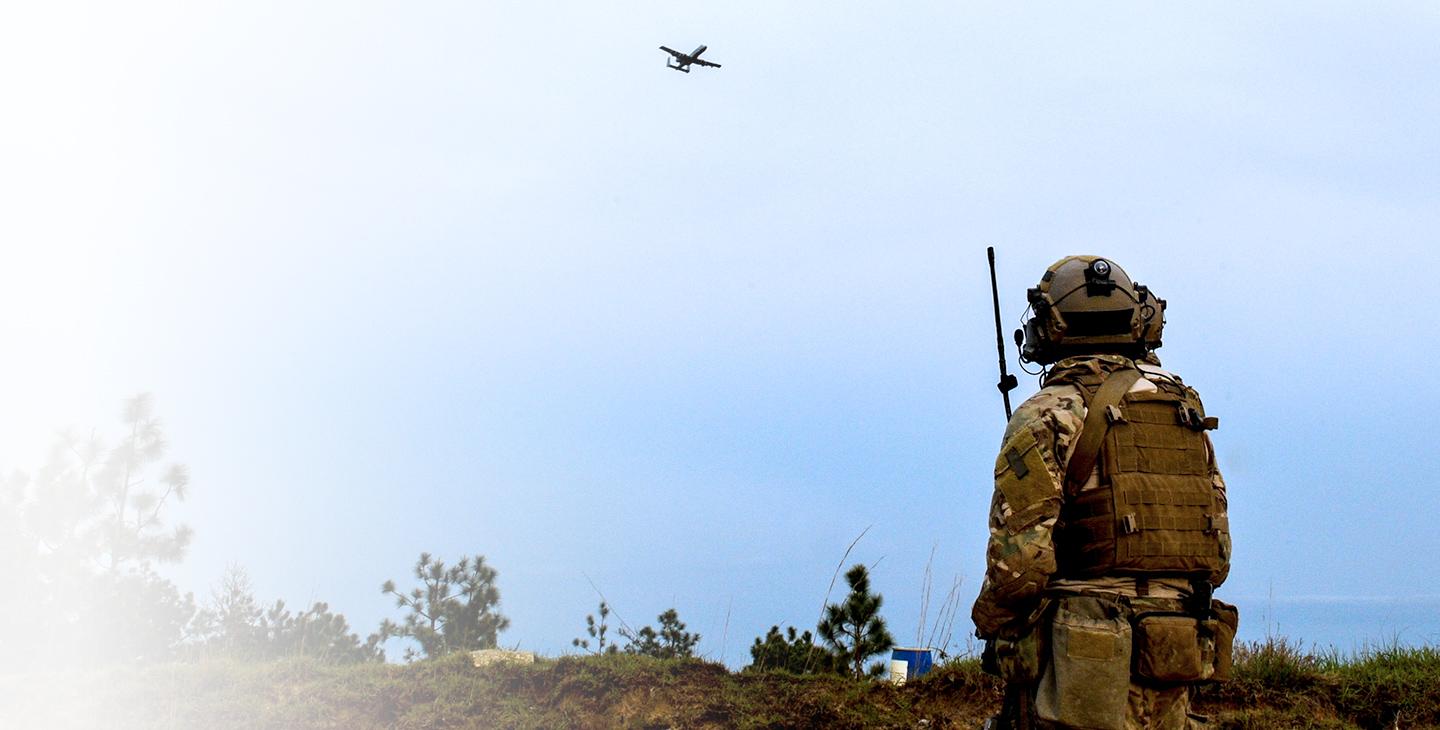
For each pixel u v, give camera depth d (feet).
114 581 46.03
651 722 23.09
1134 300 14.99
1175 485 13.84
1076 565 13.91
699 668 25.34
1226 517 14.56
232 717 24.07
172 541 53.01
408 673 26.13
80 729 23.68
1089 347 14.97
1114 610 13.53
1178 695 13.87
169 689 25.50
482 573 54.85
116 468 53.01
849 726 22.62
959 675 23.97
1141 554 13.57
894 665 26.18
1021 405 14.21
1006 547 13.46
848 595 27.66
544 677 25.17
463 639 52.49
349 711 24.27
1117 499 13.64
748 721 22.88
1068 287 14.99
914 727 22.44
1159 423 14.03
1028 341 15.65
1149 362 15.21
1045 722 13.57
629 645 30.27
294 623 46.62
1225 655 14.08
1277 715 22.43
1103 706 13.17
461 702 24.27
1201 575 14.11
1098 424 13.84
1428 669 24.18
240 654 31.78
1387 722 22.29
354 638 47.11
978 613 14.01
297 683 26.04
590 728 23.18
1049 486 13.47
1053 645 13.64
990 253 16.28
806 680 25.05
